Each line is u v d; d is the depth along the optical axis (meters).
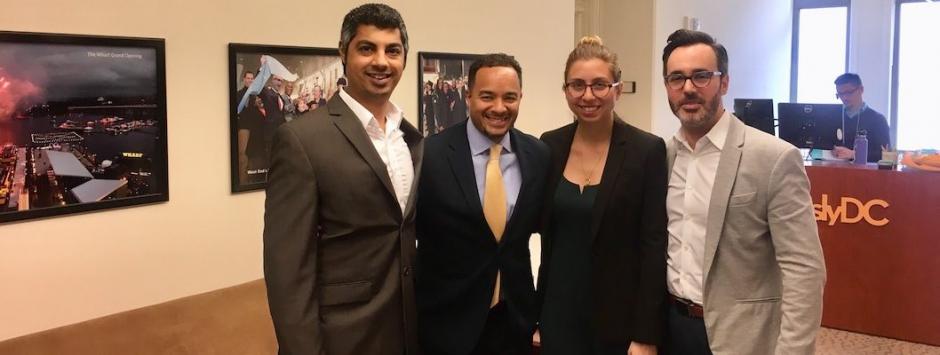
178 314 2.39
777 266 1.81
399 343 1.77
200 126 3.05
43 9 2.53
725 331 1.79
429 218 1.98
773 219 1.74
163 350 2.29
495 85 1.93
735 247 1.78
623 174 1.95
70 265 2.67
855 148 4.16
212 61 3.08
